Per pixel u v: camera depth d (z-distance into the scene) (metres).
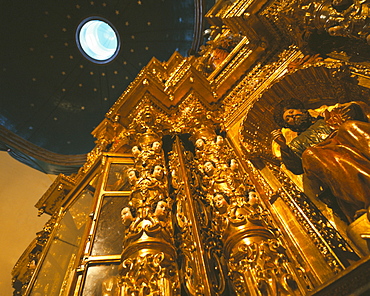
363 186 1.88
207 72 5.11
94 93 7.50
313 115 3.03
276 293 1.82
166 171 3.24
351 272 1.28
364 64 2.70
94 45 7.43
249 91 3.99
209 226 2.70
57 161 7.12
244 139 3.29
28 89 6.95
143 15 7.15
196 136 3.62
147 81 3.89
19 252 5.95
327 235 2.21
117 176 3.69
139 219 2.47
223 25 5.34
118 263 2.52
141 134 3.62
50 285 3.11
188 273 2.28
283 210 2.56
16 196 6.46
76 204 3.96
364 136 2.10
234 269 2.09
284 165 2.93
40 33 6.88
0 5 6.45
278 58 3.92
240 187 2.70
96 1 7.01
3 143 6.55
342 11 2.51
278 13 3.35
